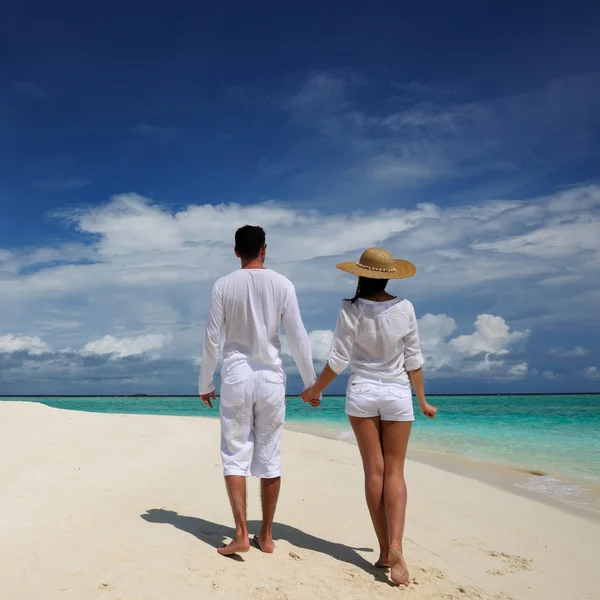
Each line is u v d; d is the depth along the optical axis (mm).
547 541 4352
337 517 4602
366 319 3518
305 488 5652
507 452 10055
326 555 3660
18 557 3232
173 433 9844
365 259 3594
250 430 3662
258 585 3049
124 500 4633
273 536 3982
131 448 7652
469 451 10172
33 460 6152
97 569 3094
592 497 6078
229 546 3432
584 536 4516
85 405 50438
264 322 3635
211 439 9477
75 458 6492
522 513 5199
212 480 5637
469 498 5746
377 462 3518
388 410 3490
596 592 3365
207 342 3680
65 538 3574
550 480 7145
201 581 3027
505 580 3486
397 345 3547
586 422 18656
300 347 3717
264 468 3625
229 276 3678
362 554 3752
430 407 3678
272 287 3646
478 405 44375
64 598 2738
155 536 3680
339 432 13750
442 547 4074
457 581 3404
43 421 9836
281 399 3668
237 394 3582
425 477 6832
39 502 4391
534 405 43812
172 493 4988
